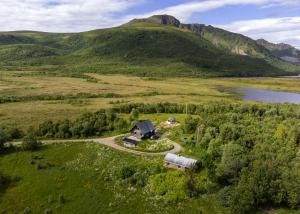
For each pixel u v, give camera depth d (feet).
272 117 401.70
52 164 327.06
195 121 394.11
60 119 484.33
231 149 282.56
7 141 382.22
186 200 256.11
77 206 266.77
